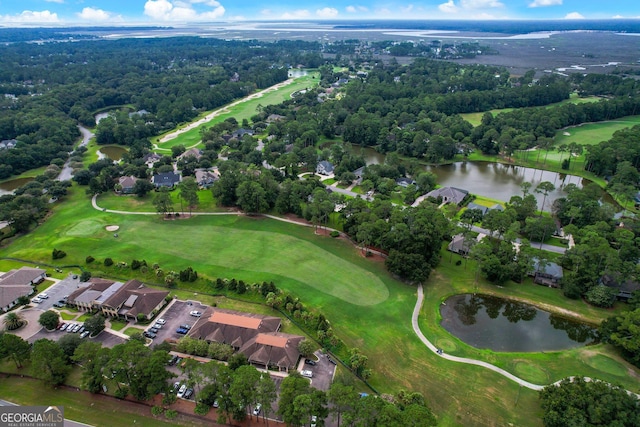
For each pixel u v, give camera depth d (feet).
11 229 538.06
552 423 263.08
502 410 285.43
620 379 311.06
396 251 435.12
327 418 273.13
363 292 411.95
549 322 383.65
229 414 276.00
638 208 585.63
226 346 325.01
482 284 430.20
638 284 402.31
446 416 280.92
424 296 410.31
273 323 355.77
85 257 465.88
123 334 352.08
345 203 570.87
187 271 422.00
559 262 448.65
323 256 471.21
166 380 286.46
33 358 291.38
